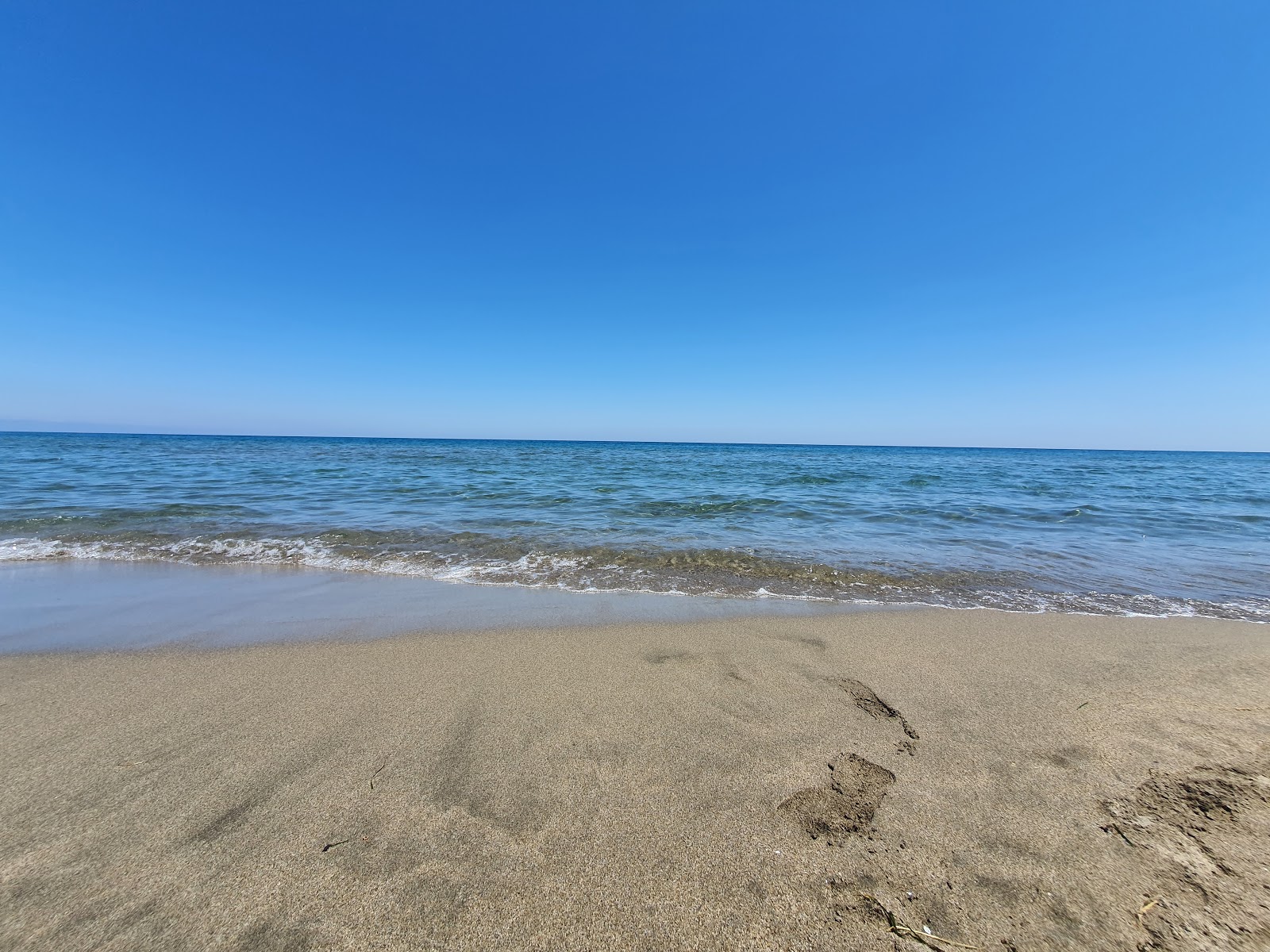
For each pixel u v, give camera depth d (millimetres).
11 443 47531
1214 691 3412
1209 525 10750
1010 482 20438
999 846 2018
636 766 2537
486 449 63125
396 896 1782
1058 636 4465
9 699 3176
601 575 6457
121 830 2061
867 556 7508
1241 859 1931
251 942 1620
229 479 16547
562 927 1690
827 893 1814
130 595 5488
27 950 1577
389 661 3828
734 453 62844
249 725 2885
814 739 2803
